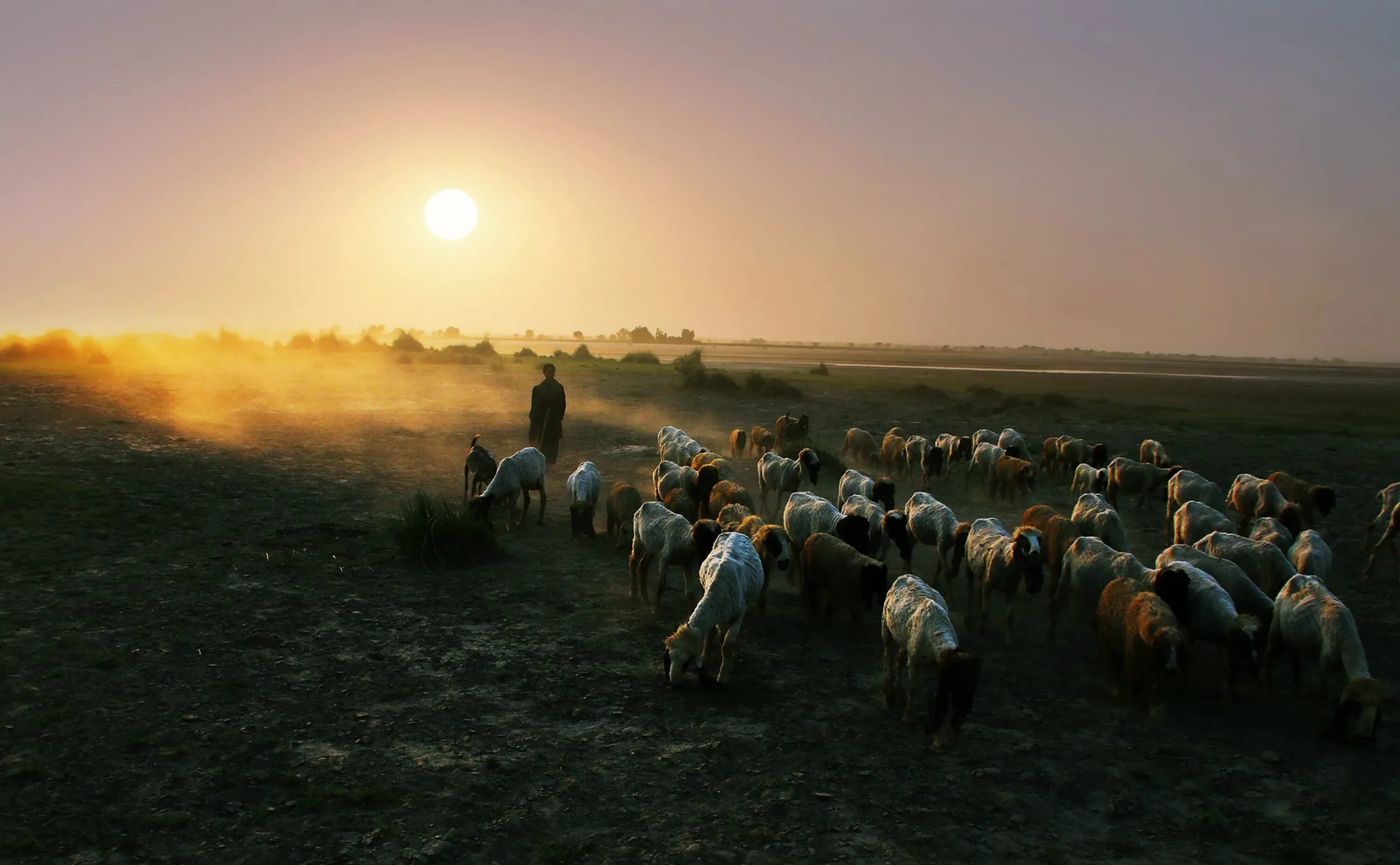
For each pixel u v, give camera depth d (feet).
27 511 47.57
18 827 19.10
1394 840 21.24
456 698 27.35
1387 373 490.90
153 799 20.65
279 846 19.10
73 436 77.10
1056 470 74.69
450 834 19.75
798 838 20.36
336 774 22.26
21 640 29.43
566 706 27.09
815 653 32.83
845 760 24.36
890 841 20.45
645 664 30.78
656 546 35.81
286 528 47.78
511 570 41.91
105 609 33.12
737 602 29.32
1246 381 275.39
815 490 65.62
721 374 148.87
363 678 28.48
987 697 29.32
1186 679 29.89
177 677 27.55
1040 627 36.83
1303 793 23.49
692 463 54.44
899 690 29.45
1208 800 22.97
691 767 23.52
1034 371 313.12
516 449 81.66
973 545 35.86
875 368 286.87
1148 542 52.85
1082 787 23.47
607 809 21.33
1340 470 81.66
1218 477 77.61
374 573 40.34
